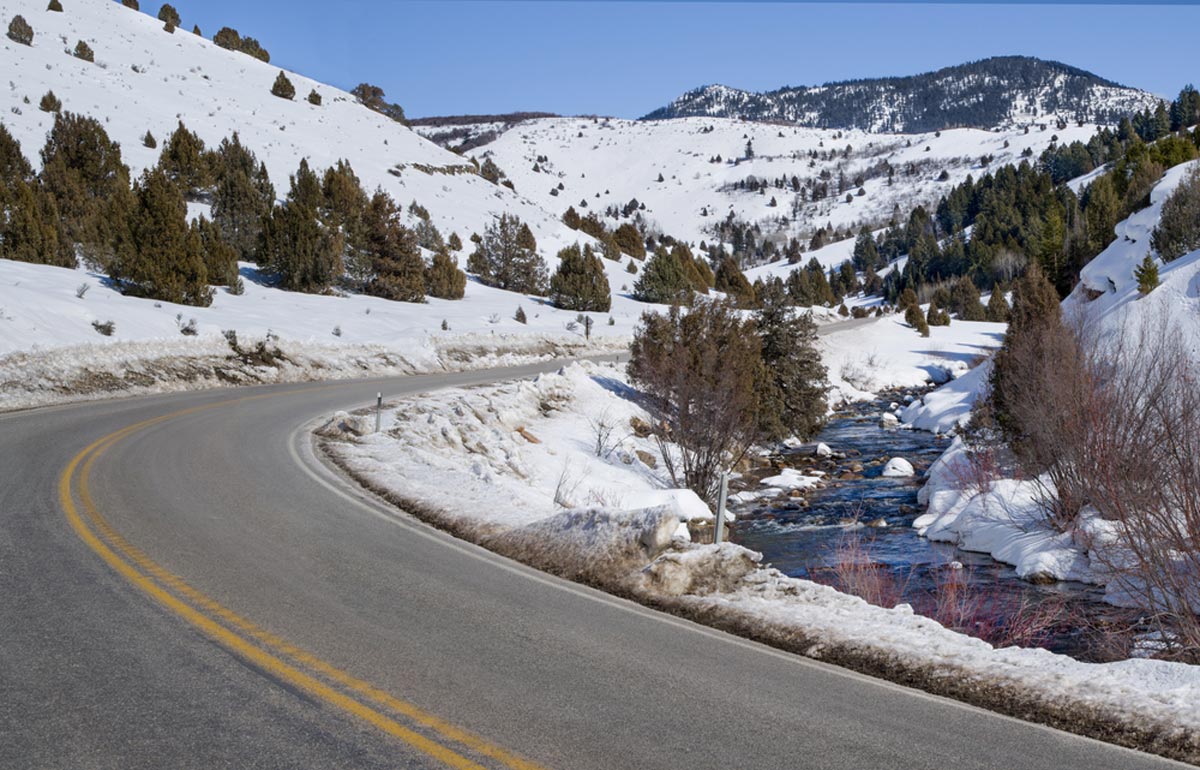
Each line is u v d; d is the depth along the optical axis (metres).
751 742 4.64
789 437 30.44
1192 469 9.31
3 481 11.05
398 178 81.44
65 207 39.91
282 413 20.23
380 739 4.45
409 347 35.41
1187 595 9.49
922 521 17.75
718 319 28.17
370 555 8.60
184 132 55.06
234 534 9.05
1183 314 24.25
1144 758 4.71
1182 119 178.62
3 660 5.30
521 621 6.75
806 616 7.10
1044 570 12.95
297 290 44.16
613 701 5.14
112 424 16.94
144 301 30.11
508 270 64.81
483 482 13.08
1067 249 56.84
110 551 8.01
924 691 5.73
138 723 4.51
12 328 21.66
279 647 5.77
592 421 26.06
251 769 4.05
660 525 8.63
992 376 21.41
